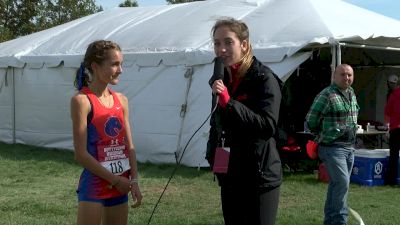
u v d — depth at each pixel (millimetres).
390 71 14078
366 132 11023
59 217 6473
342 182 5527
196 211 6891
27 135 13961
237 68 3322
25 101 13984
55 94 13273
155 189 8312
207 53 10453
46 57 13383
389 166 8992
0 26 34531
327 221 5637
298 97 11477
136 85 11586
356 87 14070
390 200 7758
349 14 11320
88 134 3422
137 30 12953
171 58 11047
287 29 10422
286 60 9742
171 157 10836
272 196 3346
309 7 11180
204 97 10438
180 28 12062
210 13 12430
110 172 3441
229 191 3395
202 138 10281
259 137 3256
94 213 3418
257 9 12016
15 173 9750
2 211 6754
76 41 13820
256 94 3262
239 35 3301
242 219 3387
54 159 11406
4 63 14344
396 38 10031
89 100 3410
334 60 9680
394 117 8906
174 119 10875
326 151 5598
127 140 3613
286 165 10172
